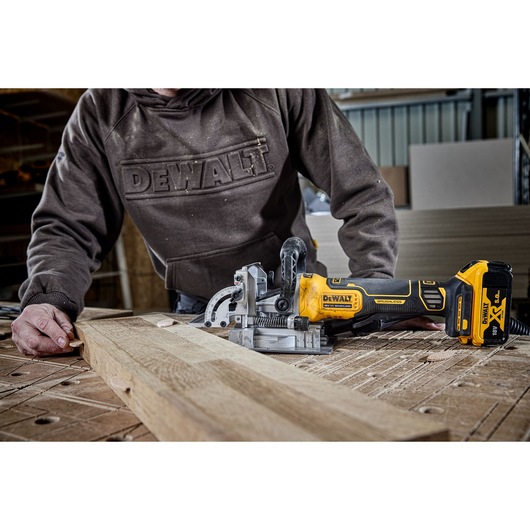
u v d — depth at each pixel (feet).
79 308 5.58
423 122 23.02
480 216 10.66
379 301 4.52
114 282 17.43
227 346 4.18
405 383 3.61
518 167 14.51
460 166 18.84
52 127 14.37
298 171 6.34
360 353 4.49
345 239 5.49
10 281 12.23
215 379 3.23
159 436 2.95
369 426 2.46
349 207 5.50
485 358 4.20
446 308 4.53
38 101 12.19
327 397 2.88
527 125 13.43
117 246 16.49
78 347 4.98
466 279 4.48
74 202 5.94
